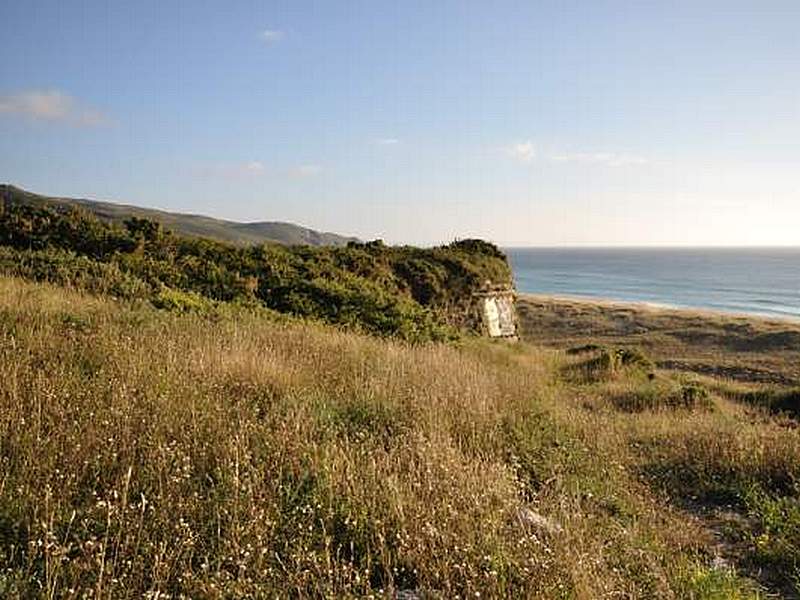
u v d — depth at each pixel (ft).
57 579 11.20
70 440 16.22
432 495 16.61
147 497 14.69
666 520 20.68
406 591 13.28
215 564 12.64
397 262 93.04
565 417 33.50
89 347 27.04
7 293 36.06
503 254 115.96
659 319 205.16
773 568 17.72
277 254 73.31
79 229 61.21
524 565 13.67
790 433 31.71
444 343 66.33
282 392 26.12
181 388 22.31
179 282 56.90
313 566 12.94
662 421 38.50
